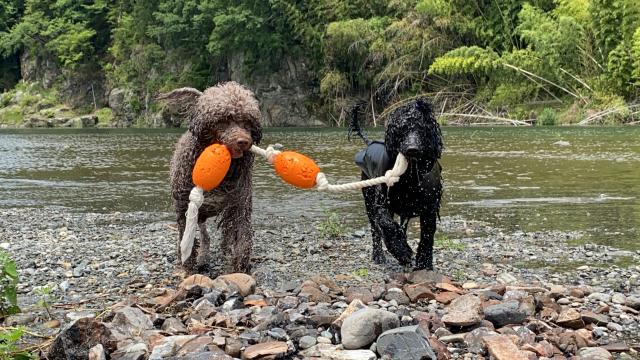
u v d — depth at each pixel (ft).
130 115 146.72
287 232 26.96
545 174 43.88
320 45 130.00
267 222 29.55
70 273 19.45
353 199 36.11
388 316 12.28
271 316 13.46
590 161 50.16
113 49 154.20
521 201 33.91
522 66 108.99
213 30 135.54
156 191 40.63
